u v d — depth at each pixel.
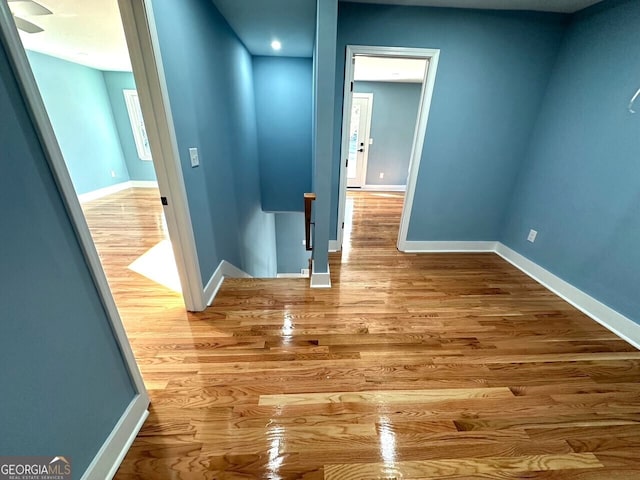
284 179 4.84
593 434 1.24
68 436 0.87
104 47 3.89
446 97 2.56
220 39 2.41
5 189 0.67
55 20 2.75
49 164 0.78
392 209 4.93
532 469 1.11
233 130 2.89
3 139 0.66
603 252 2.01
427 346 1.73
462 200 2.98
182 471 1.07
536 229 2.64
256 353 1.63
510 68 2.48
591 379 1.52
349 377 1.49
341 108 2.61
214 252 2.29
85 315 0.93
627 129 1.86
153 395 1.36
